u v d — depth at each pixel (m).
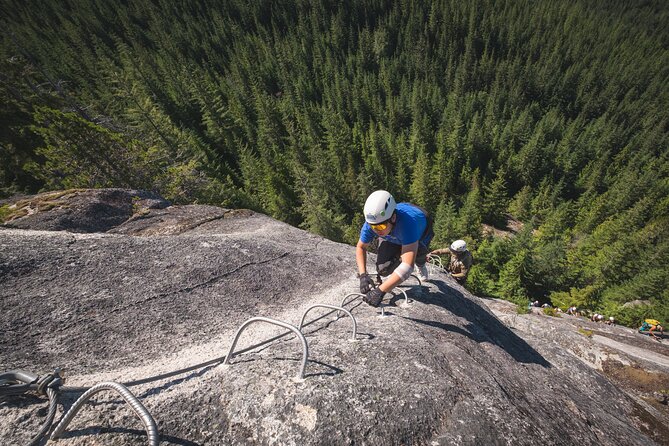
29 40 100.44
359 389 2.07
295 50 118.50
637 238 38.78
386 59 123.25
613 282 33.84
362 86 107.94
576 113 111.06
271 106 76.06
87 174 17.36
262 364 2.22
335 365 2.30
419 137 77.00
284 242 5.60
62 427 1.52
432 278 4.79
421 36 130.38
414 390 2.18
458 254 6.29
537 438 2.13
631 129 90.75
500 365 3.23
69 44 107.62
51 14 127.06
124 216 6.32
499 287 29.95
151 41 124.69
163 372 2.25
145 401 1.85
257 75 106.12
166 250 4.14
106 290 3.24
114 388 1.45
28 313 2.74
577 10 155.12
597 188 72.81
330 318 3.38
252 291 3.88
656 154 84.12
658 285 28.06
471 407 2.17
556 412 2.80
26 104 20.27
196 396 1.93
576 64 117.69
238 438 1.71
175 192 19.78
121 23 128.62
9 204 6.05
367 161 59.97
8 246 3.40
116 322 2.88
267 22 147.75
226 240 4.75
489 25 131.25
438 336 3.15
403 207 2.92
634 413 4.11
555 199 66.06
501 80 113.94
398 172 64.62
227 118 63.25
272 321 2.13
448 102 96.94
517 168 72.44
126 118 35.59
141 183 18.50
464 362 2.78
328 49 126.31
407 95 93.44
